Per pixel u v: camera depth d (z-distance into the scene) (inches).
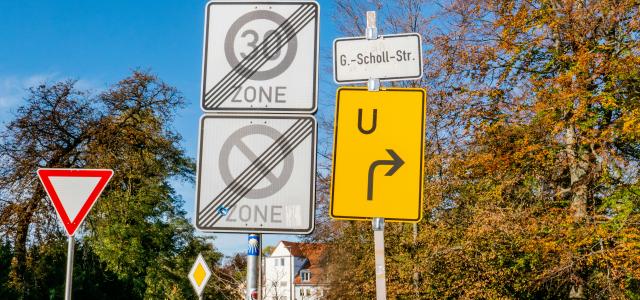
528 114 525.0
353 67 138.0
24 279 836.6
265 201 121.7
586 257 489.7
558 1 532.7
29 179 851.4
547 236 506.0
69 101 908.6
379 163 131.1
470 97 549.3
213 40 127.5
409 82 569.3
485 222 528.1
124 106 975.6
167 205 1425.9
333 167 131.9
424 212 570.9
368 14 139.4
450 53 567.5
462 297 570.3
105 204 997.8
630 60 475.2
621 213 489.1
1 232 829.2
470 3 568.1
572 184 531.5
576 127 504.7
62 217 231.8
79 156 925.2
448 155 559.8
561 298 612.1
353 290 701.9
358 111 133.4
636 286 519.8
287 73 125.6
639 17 494.0
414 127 131.6
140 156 1038.4
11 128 870.4
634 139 493.4
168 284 1338.6
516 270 567.5
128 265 1258.0
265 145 123.3
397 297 609.3
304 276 2632.9
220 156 123.5
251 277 123.0
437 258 579.5
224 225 121.5
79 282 969.5
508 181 550.0
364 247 672.4
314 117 123.8
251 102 125.0
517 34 549.6
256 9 127.6
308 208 120.9
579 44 513.7
